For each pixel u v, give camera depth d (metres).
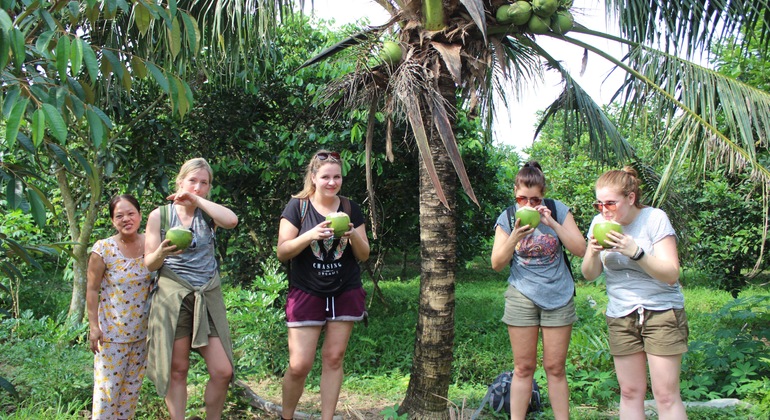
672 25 4.34
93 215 6.54
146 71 2.86
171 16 2.70
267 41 4.31
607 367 5.21
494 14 3.83
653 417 4.03
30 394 4.32
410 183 8.01
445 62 3.47
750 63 6.64
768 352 5.02
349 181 7.59
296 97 7.35
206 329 3.27
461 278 15.09
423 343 3.75
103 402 3.46
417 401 3.79
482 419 4.01
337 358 3.40
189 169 3.41
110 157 6.18
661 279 2.92
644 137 4.63
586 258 3.24
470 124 7.53
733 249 7.88
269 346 5.45
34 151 2.56
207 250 3.39
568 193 12.69
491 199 9.34
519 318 3.40
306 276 3.31
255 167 7.38
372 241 8.52
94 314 3.50
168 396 3.29
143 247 3.59
